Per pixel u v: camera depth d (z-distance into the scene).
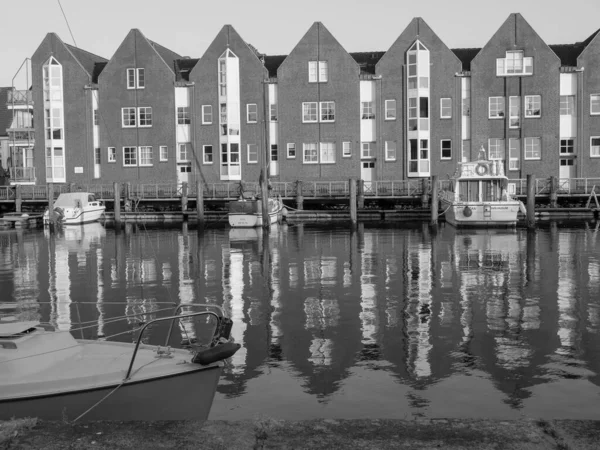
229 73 55.06
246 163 55.59
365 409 10.32
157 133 56.28
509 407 10.38
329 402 10.61
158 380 8.09
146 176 56.59
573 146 53.34
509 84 53.16
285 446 5.55
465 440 5.59
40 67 57.44
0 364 7.84
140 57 56.25
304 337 14.73
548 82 52.75
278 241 35.19
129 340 14.29
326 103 54.62
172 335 14.77
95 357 8.69
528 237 35.47
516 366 12.41
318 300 18.95
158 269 25.75
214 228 43.81
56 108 57.44
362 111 54.62
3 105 65.88
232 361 12.88
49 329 12.17
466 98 53.81
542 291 19.89
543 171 53.03
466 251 29.84
